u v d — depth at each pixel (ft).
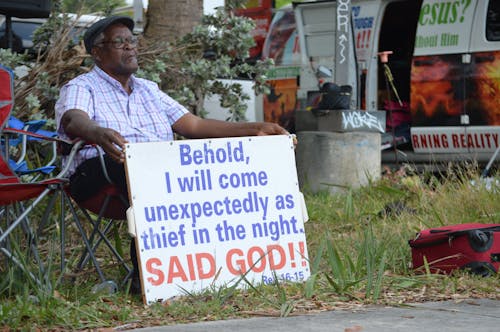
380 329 13.82
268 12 44.52
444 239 18.63
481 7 36.11
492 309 15.56
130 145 16.42
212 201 16.94
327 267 19.42
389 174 34.71
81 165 17.38
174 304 15.71
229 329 13.93
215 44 27.20
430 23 37.52
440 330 13.74
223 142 17.21
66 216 23.09
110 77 18.16
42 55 25.32
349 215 26.43
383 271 18.17
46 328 14.57
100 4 26.23
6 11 25.38
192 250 16.61
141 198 16.39
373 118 34.01
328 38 40.78
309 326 14.10
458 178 31.24
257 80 27.86
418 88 37.73
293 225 17.52
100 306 15.81
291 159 17.72
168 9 29.12
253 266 16.90
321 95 34.12
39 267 16.85
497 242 18.56
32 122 18.99
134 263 17.33
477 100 36.09
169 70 26.86
